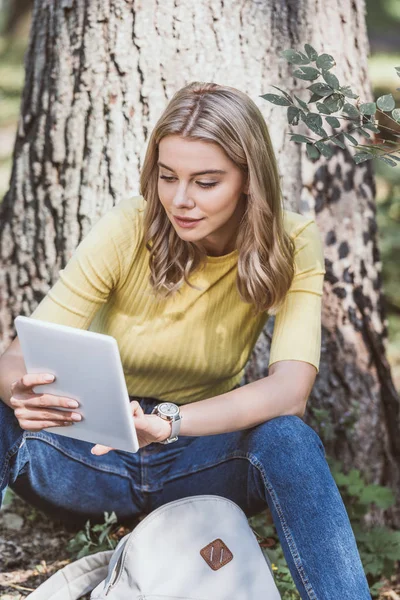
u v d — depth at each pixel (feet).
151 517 6.55
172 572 6.39
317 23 9.27
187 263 6.84
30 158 9.67
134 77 8.98
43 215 9.62
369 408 9.67
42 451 7.06
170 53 8.89
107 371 5.80
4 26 45.98
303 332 6.90
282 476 6.36
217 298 7.06
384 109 6.83
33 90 9.64
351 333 9.65
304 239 7.15
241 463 6.74
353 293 9.68
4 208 10.09
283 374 6.74
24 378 6.20
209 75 8.91
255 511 7.16
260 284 6.80
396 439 9.89
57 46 9.31
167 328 7.12
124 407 5.93
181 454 7.41
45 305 6.91
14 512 8.90
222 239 6.85
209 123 6.14
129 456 7.53
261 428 6.59
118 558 6.52
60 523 8.68
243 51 8.95
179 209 6.33
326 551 6.21
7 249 9.95
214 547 6.46
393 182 18.78
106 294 7.04
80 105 9.21
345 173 9.55
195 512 6.59
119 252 6.93
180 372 7.32
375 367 9.79
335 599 6.15
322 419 9.33
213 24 8.87
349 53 9.54
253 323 7.30
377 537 8.62
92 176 9.25
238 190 6.47
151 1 8.84
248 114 6.33
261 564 6.51
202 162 6.18
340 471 9.43
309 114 6.77
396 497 9.75
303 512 6.29
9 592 7.61
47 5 9.41
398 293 17.07
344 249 9.59
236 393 6.58
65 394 6.21
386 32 42.04
